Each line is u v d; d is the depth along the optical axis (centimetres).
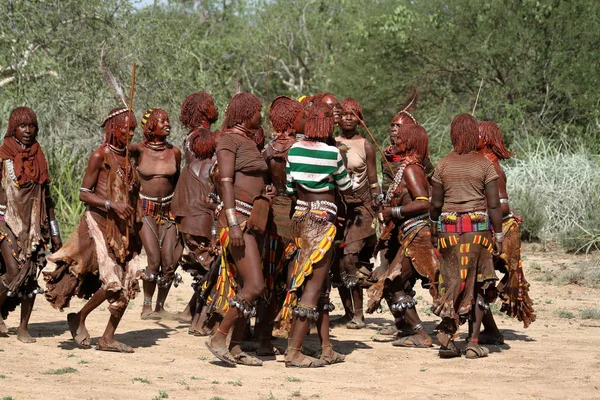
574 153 3506
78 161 3303
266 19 6969
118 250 1393
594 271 2412
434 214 1405
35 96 3447
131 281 1405
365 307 1989
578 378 1273
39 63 3462
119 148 1410
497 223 1377
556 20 4081
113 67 3741
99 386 1179
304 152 1307
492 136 1474
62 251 1387
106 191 1396
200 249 1619
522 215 3066
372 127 4881
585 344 1543
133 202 1417
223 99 4106
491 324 1538
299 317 1325
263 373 1293
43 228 1521
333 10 6962
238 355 1352
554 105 4047
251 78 6975
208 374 1276
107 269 1383
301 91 6606
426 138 1482
